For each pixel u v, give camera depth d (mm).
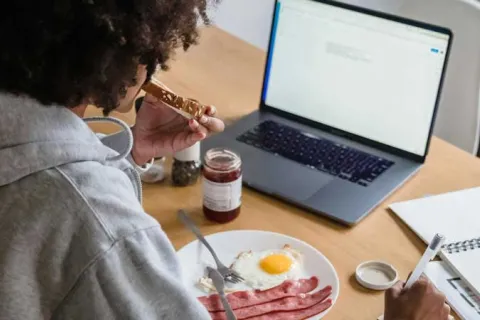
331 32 1410
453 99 1763
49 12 638
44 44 649
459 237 1161
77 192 691
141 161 1205
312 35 1437
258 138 1448
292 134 1464
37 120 688
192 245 1147
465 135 1771
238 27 2428
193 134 1185
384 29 1344
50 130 694
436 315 962
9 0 635
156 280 728
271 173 1335
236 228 1209
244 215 1243
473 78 1705
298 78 1479
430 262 1112
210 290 1062
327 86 1446
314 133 1469
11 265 675
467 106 1741
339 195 1271
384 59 1360
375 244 1167
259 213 1249
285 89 1505
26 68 655
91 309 695
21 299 684
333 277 1075
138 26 688
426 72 1317
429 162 1394
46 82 677
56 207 683
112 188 729
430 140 1353
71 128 715
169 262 769
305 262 1117
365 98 1405
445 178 1343
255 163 1366
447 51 1280
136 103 1421
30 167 679
